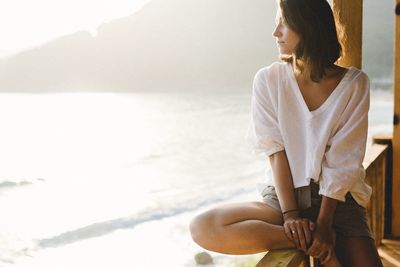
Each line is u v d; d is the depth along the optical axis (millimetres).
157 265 15789
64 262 17094
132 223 20984
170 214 22391
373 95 83312
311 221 1407
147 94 117875
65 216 22219
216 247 1421
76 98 99625
